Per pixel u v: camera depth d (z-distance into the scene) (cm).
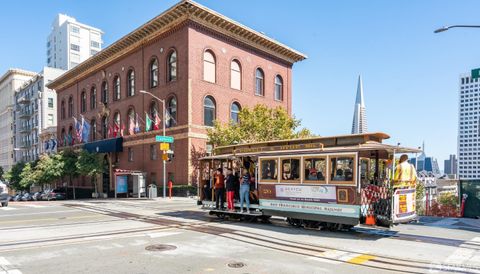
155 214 1650
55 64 11756
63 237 1073
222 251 880
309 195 1193
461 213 1456
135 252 873
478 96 3797
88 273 703
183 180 3030
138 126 3459
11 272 712
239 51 3475
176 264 762
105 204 2295
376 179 1174
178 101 3106
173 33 3186
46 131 6272
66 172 4238
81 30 11469
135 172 3303
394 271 707
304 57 4181
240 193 1391
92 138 4534
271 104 3816
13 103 8744
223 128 2914
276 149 1346
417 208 1745
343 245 944
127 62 3812
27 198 5022
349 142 1163
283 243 973
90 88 4584
